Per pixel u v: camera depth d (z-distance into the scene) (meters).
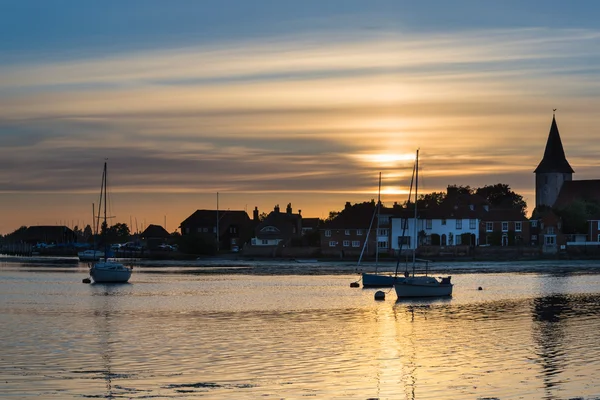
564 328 74.06
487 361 58.88
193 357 60.47
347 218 193.25
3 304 97.69
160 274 152.00
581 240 196.25
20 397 49.16
